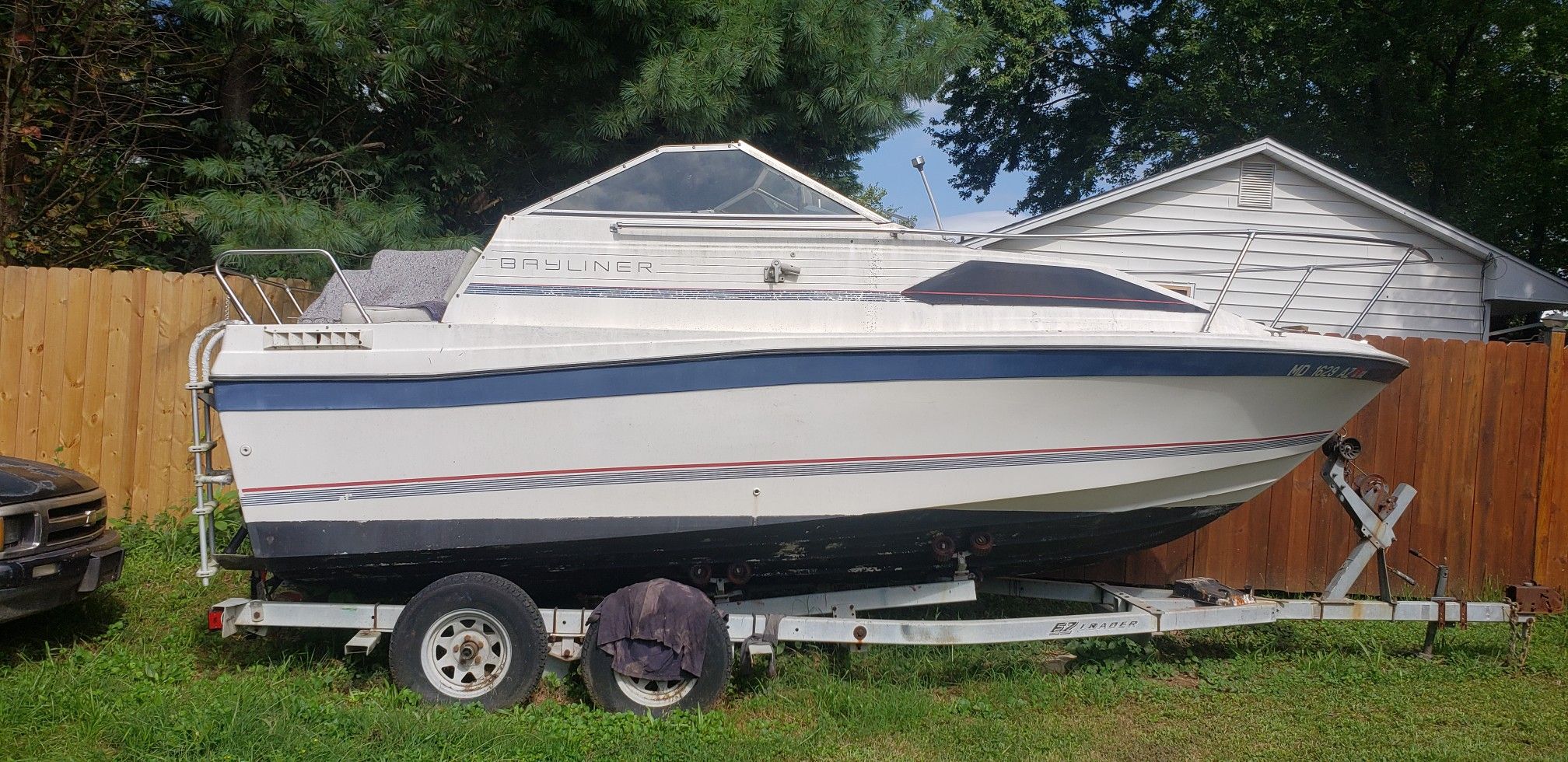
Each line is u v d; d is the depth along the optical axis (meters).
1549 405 6.42
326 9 8.20
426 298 4.94
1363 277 9.98
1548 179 14.61
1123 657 5.12
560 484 4.24
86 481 5.08
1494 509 6.43
